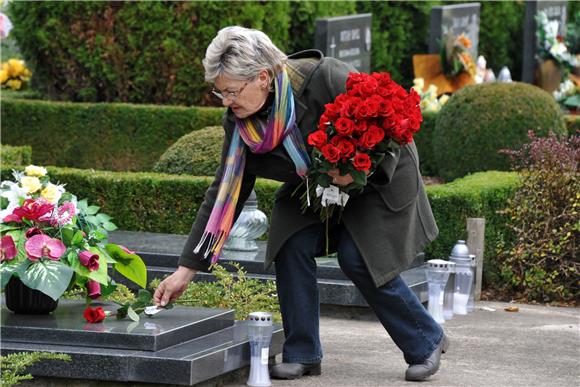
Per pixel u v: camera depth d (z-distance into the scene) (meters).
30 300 6.35
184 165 11.36
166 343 6.02
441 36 17.27
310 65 5.91
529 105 13.10
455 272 8.76
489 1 20.00
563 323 8.55
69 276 6.18
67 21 15.24
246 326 6.77
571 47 19.47
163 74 15.05
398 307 6.18
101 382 5.93
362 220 6.01
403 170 6.04
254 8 14.56
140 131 14.85
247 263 8.79
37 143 15.34
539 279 9.47
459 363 6.99
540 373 6.80
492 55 20.42
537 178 9.62
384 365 6.84
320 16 16.06
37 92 16.39
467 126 13.26
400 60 18.31
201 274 8.73
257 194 10.30
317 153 5.71
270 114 5.77
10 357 5.63
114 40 15.13
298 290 6.31
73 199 6.55
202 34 14.71
